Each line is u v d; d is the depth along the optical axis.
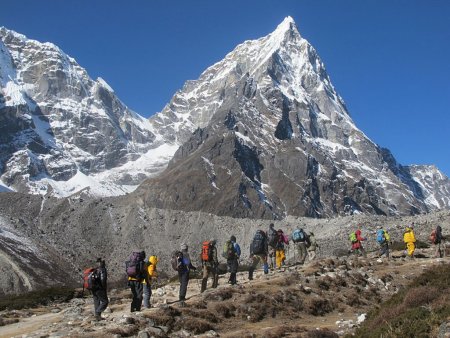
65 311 31.08
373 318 20.22
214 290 26.58
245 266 57.53
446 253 41.38
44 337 21.27
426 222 94.06
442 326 15.55
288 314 25.20
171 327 21.44
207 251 28.16
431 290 19.66
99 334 19.94
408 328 16.42
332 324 24.03
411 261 37.59
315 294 27.97
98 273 23.86
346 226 120.50
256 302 25.50
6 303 39.38
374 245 78.81
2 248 166.62
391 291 30.16
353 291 29.12
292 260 49.03
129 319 21.36
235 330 22.69
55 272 165.88
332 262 35.44
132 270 24.55
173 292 32.22
